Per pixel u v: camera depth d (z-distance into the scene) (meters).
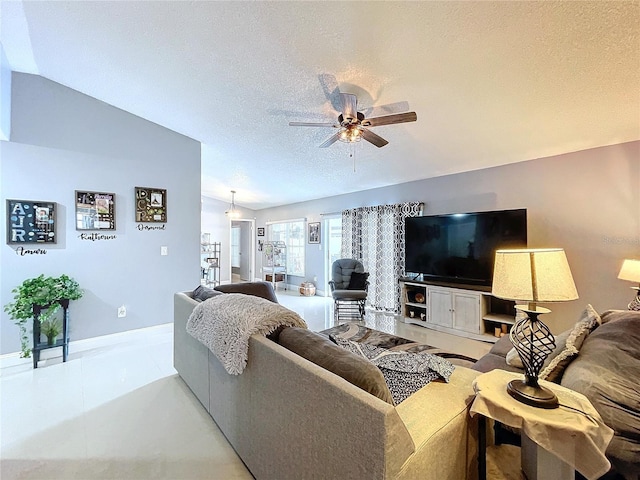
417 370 1.66
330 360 1.30
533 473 1.32
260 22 2.19
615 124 2.89
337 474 1.10
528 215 3.87
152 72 2.94
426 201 4.98
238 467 1.72
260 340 1.55
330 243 7.08
